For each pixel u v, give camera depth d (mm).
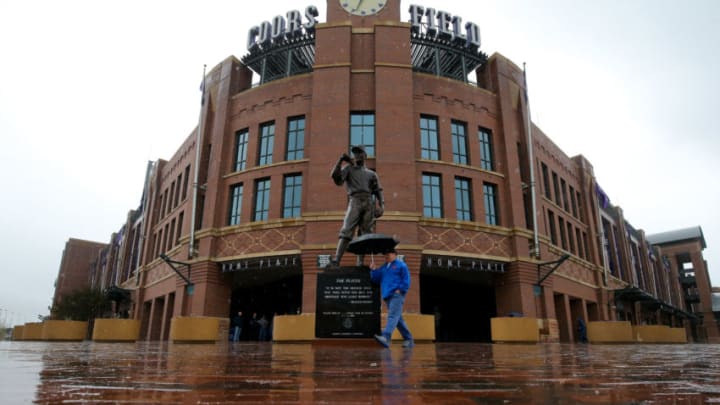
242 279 24906
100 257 54781
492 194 23312
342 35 22797
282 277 25109
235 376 3377
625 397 2348
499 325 14688
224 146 23938
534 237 22938
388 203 20156
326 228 19828
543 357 6574
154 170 35438
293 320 13625
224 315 22250
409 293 19078
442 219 20797
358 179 10234
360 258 9977
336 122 21391
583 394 2451
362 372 3746
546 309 22391
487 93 24344
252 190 22359
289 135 22891
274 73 27641
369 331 9398
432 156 22391
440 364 4781
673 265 61969
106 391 2484
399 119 21422
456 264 20938
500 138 24078
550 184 27875
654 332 20594
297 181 21891
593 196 33531
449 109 23062
